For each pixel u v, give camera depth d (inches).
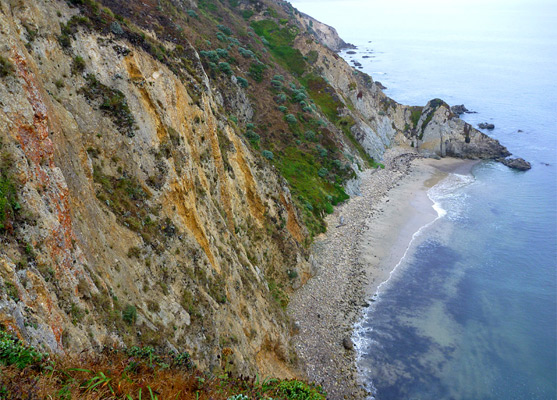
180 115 1154.7
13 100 590.6
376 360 1389.0
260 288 1310.3
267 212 1643.7
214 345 896.9
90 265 661.9
